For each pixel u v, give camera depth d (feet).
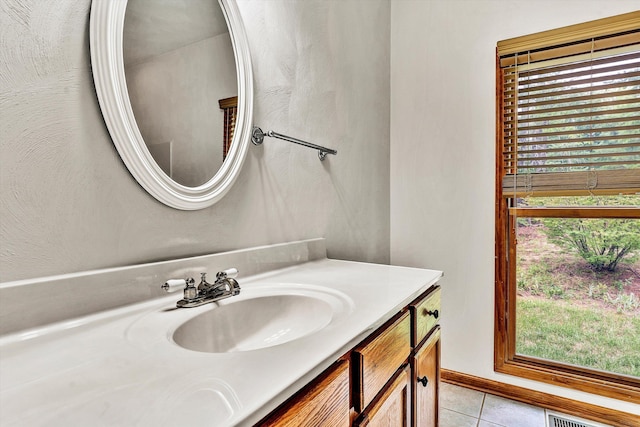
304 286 3.41
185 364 1.76
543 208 5.93
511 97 6.07
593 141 5.47
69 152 2.45
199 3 3.42
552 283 5.91
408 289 3.27
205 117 3.47
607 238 5.49
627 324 5.38
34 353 1.90
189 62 3.31
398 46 7.20
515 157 6.09
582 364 5.70
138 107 2.87
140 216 2.92
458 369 6.59
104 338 2.13
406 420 3.22
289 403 1.72
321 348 1.97
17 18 2.18
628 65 5.21
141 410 1.35
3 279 2.15
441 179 6.73
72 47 2.45
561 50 5.61
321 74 5.27
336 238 5.64
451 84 6.61
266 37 4.29
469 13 6.42
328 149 5.19
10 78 2.16
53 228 2.37
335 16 5.58
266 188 4.29
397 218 7.23
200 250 3.47
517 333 6.20
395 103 7.23
